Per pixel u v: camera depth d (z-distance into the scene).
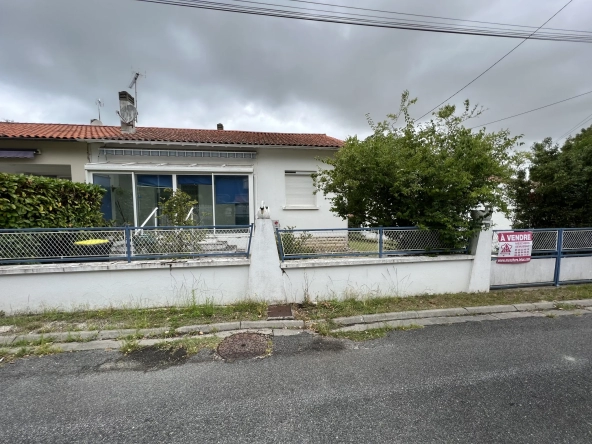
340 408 2.39
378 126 5.96
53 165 8.66
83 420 2.27
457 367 3.05
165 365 3.11
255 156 9.31
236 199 8.92
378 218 5.71
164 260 4.63
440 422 2.22
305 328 4.07
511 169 5.12
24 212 4.61
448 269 5.39
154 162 8.72
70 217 5.32
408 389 2.66
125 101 10.03
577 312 4.70
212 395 2.59
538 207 7.23
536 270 5.87
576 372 2.95
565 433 2.11
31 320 4.07
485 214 5.38
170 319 4.17
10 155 7.90
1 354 3.30
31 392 2.63
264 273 4.76
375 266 5.10
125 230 4.52
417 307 4.73
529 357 3.26
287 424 2.21
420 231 5.32
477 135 5.18
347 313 4.48
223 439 2.07
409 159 5.16
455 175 4.73
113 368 3.05
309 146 9.19
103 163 8.07
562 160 6.72
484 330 4.02
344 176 5.50
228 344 3.58
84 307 4.39
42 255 4.36
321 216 9.76
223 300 4.73
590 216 6.49
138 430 2.16
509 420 2.25
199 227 4.73
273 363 3.14
